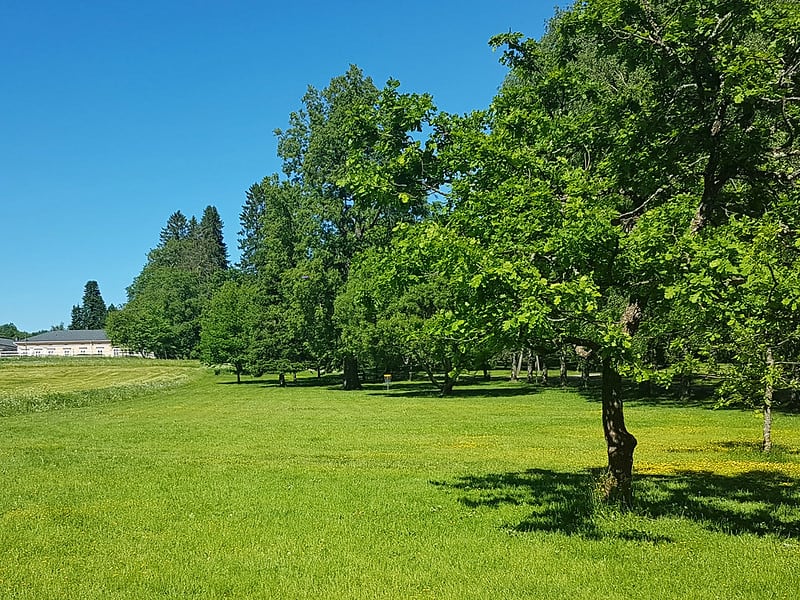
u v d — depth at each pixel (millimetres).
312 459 18172
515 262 8305
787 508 11227
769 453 17688
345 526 10492
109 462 17500
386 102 11336
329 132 52844
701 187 11352
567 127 11727
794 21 9438
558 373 75688
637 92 11977
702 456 17734
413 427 26625
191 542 9633
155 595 7523
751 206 11227
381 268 10898
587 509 11211
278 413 34156
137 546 9422
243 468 16312
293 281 52531
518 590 7496
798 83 9945
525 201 9234
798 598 7141
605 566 8297
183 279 121938
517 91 12188
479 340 9398
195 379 74125
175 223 147375
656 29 10469
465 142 10711
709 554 8719
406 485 13883
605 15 10445
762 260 7848
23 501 12414
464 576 8023
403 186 11328
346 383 56906
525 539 9602
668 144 11109
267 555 8969
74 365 96625
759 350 13711
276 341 61625
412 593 7500
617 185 11625
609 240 8766
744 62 9445
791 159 11344
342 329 50188
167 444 21812
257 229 111188
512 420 28812
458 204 10734
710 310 8398
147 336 116938
